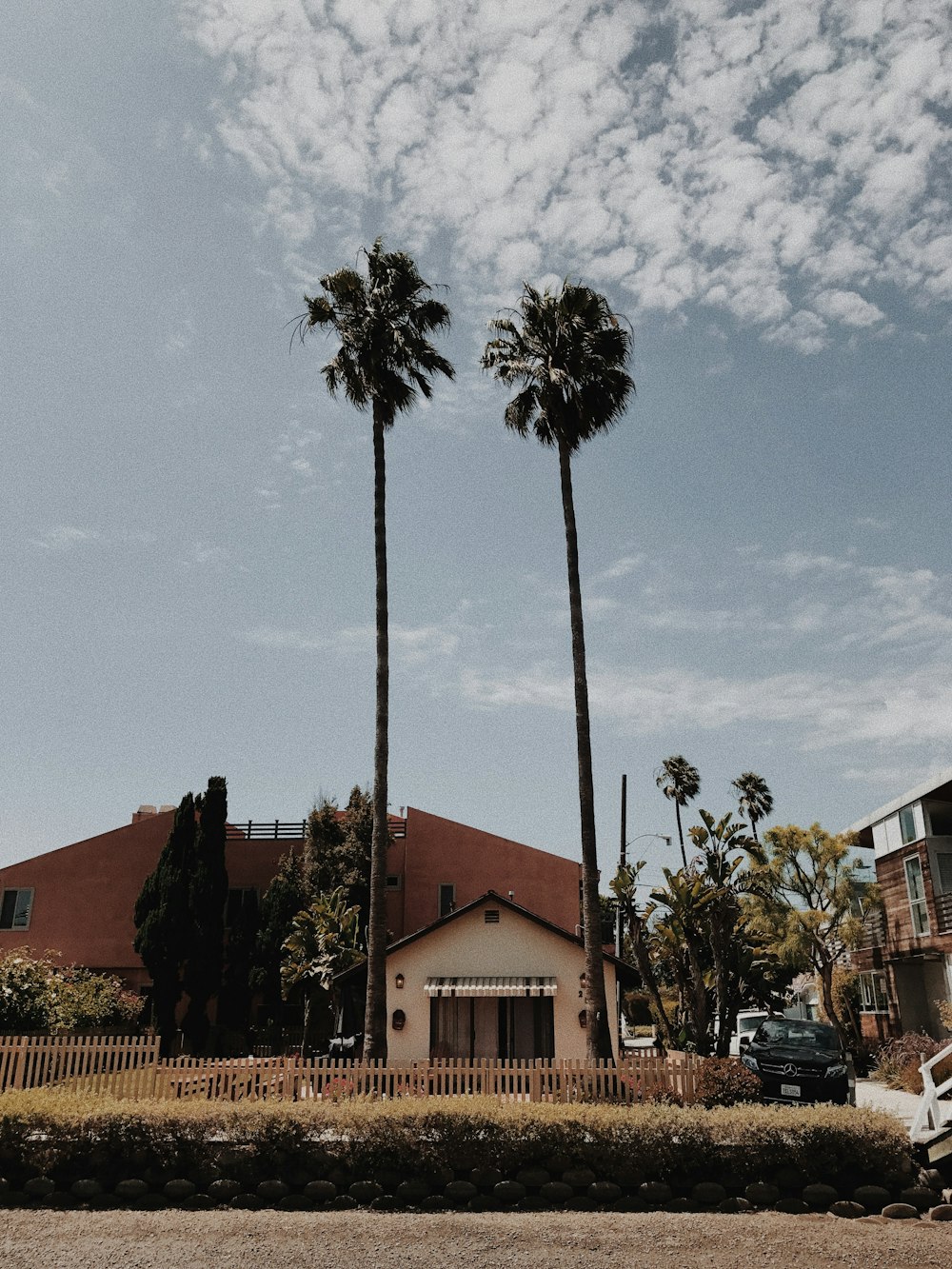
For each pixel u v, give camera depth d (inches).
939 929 1245.1
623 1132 523.8
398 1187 510.0
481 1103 552.1
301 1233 446.6
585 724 912.9
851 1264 400.8
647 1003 2128.4
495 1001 1019.9
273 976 1492.4
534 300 1027.3
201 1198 501.0
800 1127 521.0
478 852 1648.6
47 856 1625.2
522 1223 464.8
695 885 1312.7
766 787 2723.9
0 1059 648.4
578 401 996.6
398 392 1043.3
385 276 1067.3
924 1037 1165.1
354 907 1449.3
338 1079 621.6
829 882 1405.0
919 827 1322.6
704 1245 427.8
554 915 1620.3
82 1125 526.6
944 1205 483.5
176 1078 630.5
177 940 1464.1
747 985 1481.3
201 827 1531.7
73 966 1514.5
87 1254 413.7
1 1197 506.3
